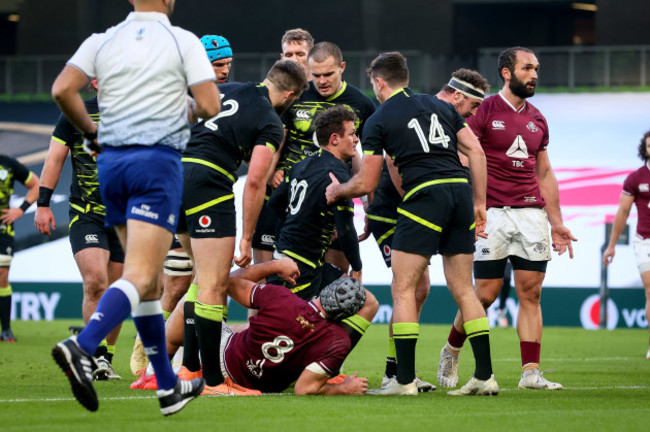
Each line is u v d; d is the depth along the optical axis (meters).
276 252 20.20
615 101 56.44
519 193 21.81
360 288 17.78
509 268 50.28
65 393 18.16
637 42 70.19
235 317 56.41
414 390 18.25
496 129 21.81
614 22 70.62
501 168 21.84
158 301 13.58
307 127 23.77
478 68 66.88
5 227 37.16
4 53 86.81
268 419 14.13
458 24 77.12
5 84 70.81
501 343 39.12
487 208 21.91
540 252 21.42
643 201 31.14
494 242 21.75
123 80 13.41
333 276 20.33
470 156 19.03
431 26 75.56
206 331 17.50
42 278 59.53
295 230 19.88
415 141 18.36
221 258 17.50
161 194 13.19
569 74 64.75
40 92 70.56
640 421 14.44
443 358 21.80
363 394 18.33
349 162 23.97
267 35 78.50
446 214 18.22
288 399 16.94
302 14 77.62
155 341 13.56
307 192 19.84
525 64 21.83
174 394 13.72
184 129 13.62
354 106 24.09
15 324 51.25
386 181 21.83
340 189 19.08
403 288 18.39
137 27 13.65
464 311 18.73
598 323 54.88
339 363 17.92
